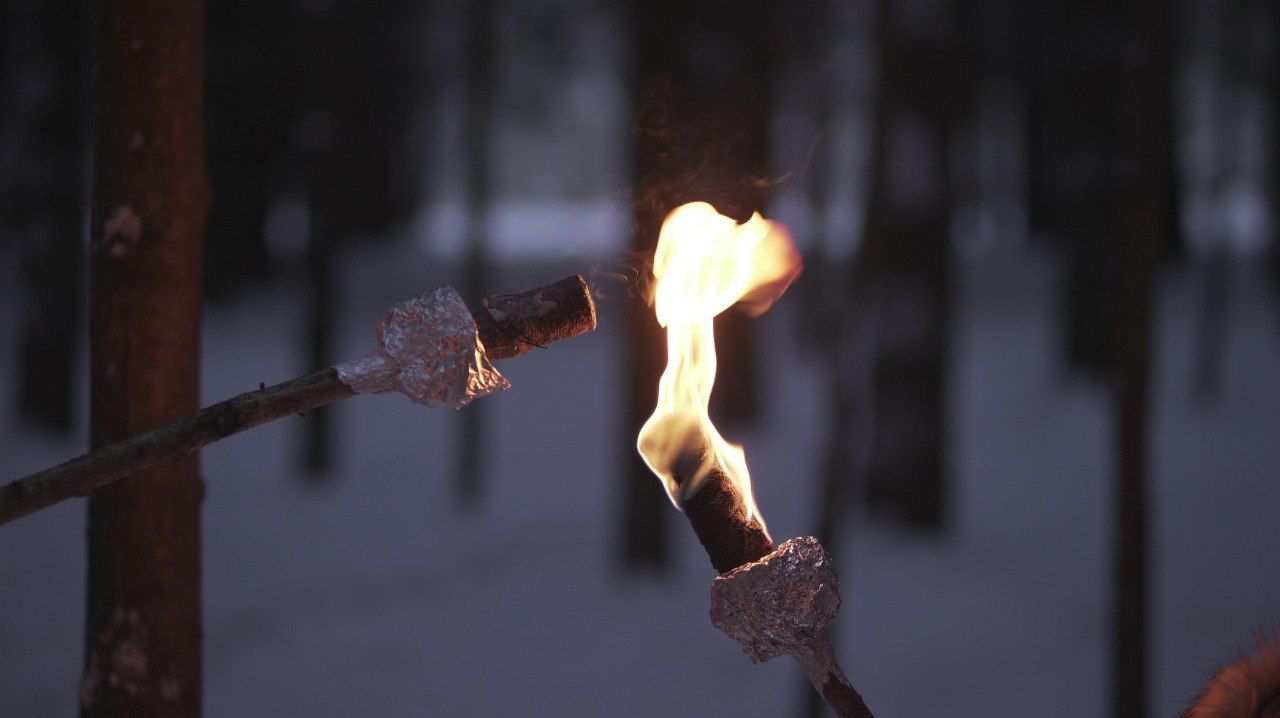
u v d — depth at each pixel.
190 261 1.79
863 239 6.41
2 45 13.06
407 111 22.42
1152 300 4.58
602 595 8.35
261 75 17.77
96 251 1.76
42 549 9.05
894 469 9.76
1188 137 22.36
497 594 8.37
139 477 1.78
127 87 1.73
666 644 7.51
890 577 8.84
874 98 6.75
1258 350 17.78
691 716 6.44
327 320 10.99
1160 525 10.26
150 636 1.80
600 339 19.56
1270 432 13.57
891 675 7.02
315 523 10.01
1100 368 16.03
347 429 13.31
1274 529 10.02
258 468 11.72
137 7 1.72
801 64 9.55
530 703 6.57
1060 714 6.46
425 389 1.06
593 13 17.38
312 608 8.01
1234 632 7.59
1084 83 12.92
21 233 12.81
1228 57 18.44
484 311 1.08
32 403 12.78
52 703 6.35
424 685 6.81
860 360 6.91
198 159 1.80
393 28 18.70
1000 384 16.42
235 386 15.20
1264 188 21.59
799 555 1.00
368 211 27.47
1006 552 9.45
